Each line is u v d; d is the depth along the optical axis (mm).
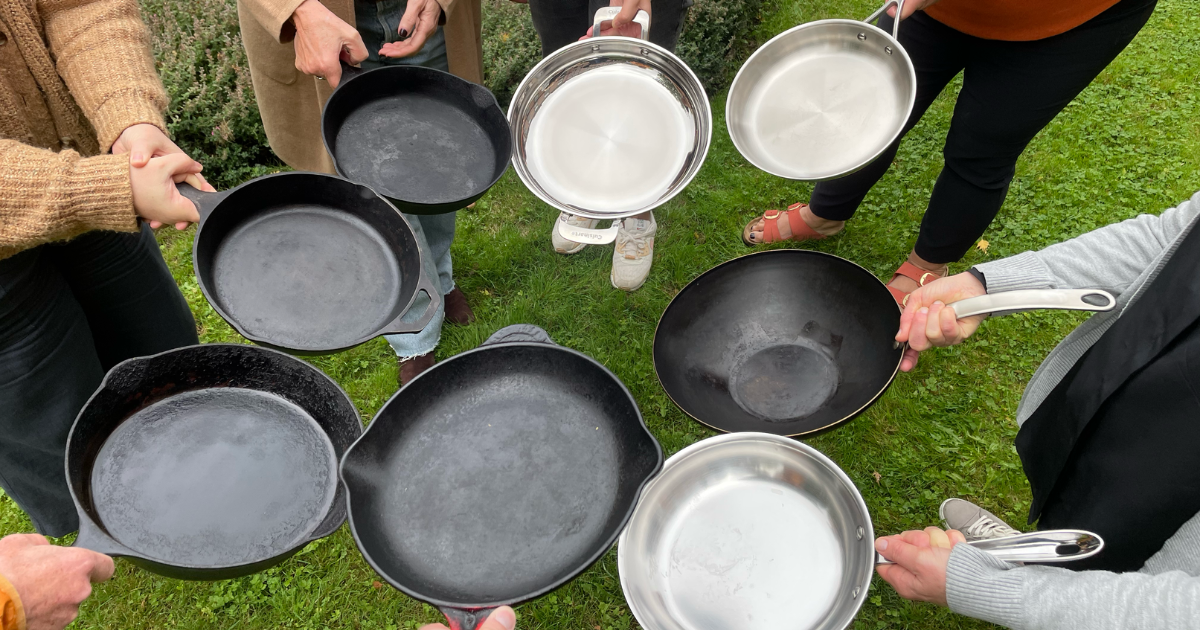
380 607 1958
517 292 2646
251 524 1210
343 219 1447
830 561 1462
